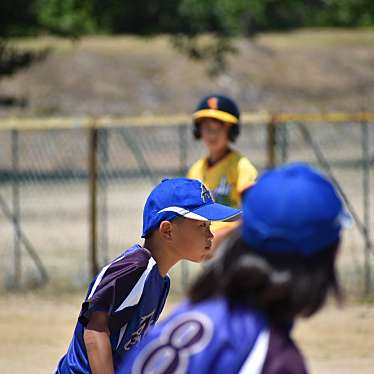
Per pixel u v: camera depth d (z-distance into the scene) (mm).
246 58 125438
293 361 7078
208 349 7078
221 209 12891
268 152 35688
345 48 137125
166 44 125750
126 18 114250
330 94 118938
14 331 31391
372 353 28094
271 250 7160
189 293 7410
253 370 7023
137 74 114562
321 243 7152
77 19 87250
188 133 75812
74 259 43938
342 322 31688
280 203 7125
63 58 114688
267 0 115125
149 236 13188
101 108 103312
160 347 7168
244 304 7215
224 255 7324
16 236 42469
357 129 78688
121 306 12438
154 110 105438
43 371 26688
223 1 95188
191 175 24016
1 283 38844
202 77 116062
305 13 152375
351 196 59844
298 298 7113
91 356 12281
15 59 80750
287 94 116750
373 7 105125
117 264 12555
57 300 36344
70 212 58031
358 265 39719
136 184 66375
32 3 83500
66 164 73375
